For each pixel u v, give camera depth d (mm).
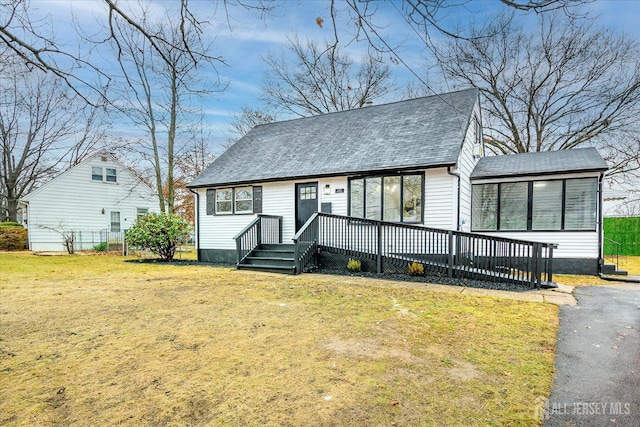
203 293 6637
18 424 2334
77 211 19703
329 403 2580
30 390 2805
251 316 4973
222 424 2326
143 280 8227
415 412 2469
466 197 10281
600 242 9453
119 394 2736
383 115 12812
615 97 15703
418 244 9273
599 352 3699
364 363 3309
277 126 15609
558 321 4824
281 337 4051
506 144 19047
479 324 4598
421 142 10156
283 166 11953
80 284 7668
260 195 12141
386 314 5078
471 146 11266
